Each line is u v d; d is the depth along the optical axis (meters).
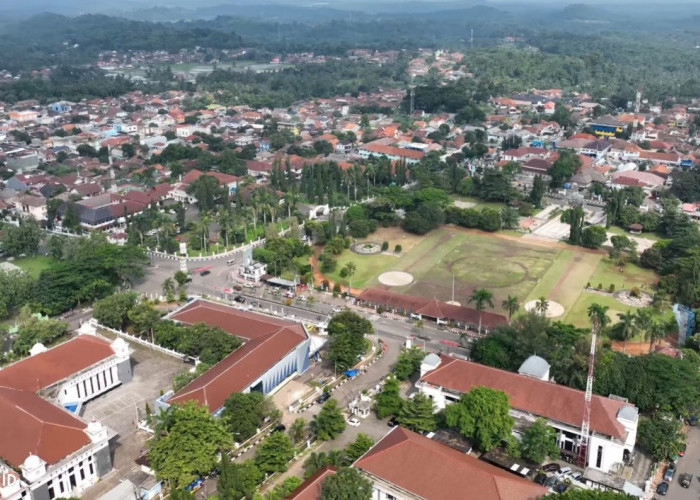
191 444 140.12
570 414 150.50
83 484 141.88
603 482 139.62
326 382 186.75
